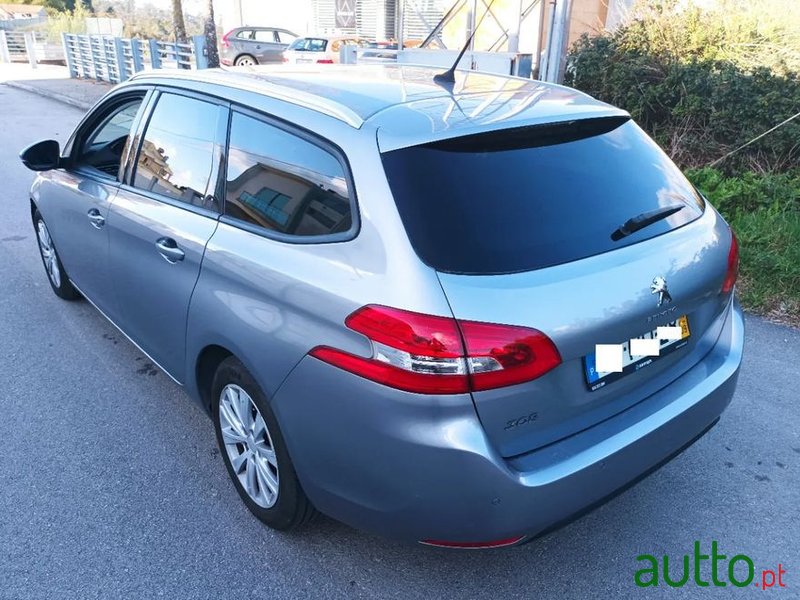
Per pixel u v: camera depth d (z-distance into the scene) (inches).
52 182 173.6
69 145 169.2
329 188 95.0
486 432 81.9
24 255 243.1
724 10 314.8
